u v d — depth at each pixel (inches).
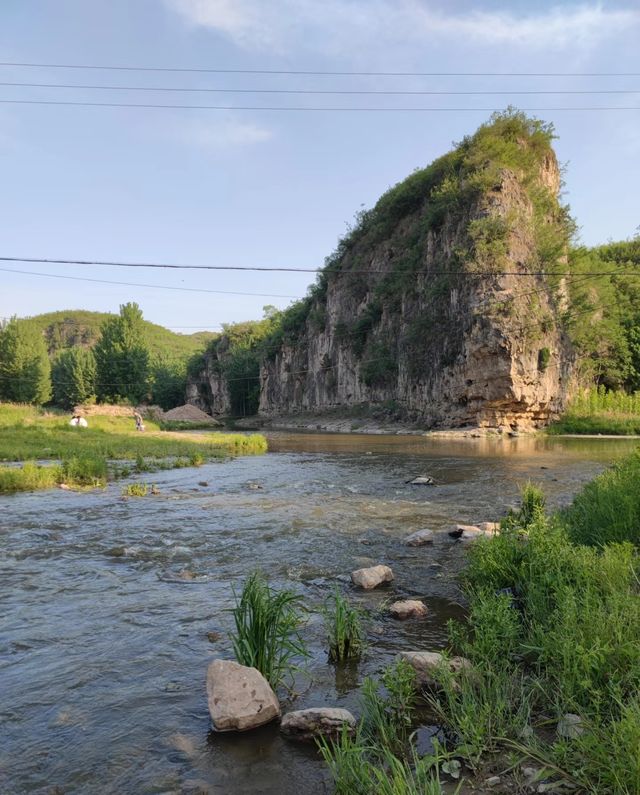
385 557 361.1
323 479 770.2
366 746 155.2
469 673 181.0
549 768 140.1
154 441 1387.8
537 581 235.9
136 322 4153.5
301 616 254.1
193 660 215.3
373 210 3486.7
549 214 2541.8
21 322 3860.7
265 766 150.8
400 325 2696.9
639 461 466.9
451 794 134.4
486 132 2529.5
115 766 151.6
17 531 437.4
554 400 2223.2
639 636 173.2
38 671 207.3
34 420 1804.9
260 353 4771.2
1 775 148.0
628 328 2760.8
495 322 2010.3
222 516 495.8
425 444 1537.9
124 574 326.3
